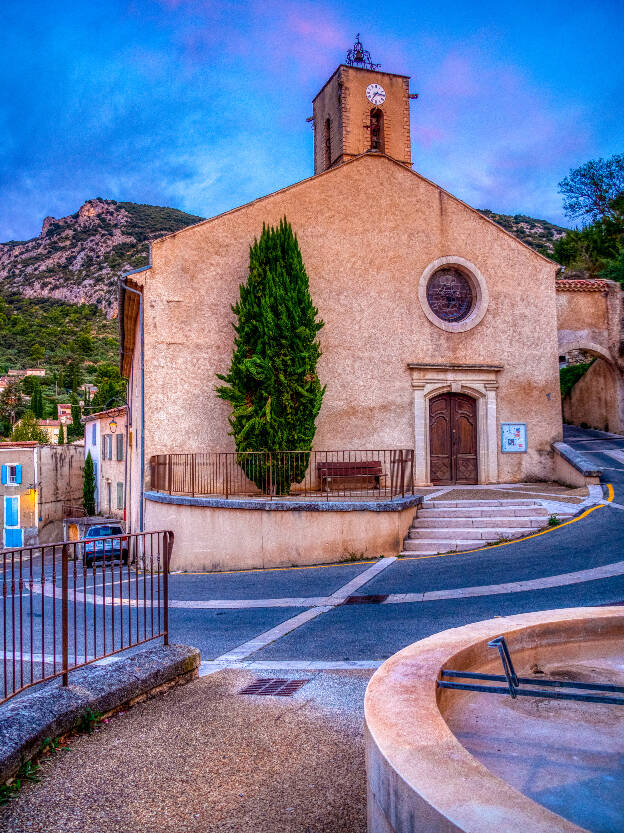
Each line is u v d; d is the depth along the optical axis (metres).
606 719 3.18
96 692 4.72
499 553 11.35
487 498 14.73
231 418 16.44
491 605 8.34
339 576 11.09
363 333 17.58
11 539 33.50
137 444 18.58
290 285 15.25
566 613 4.29
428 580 10.16
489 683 3.64
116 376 113.50
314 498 13.74
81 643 7.83
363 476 16.50
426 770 2.14
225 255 16.86
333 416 17.19
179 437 16.31
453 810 1.89
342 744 4.21
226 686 5.62
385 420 17.48
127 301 17.67
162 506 14.95
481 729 3.08
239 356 15.23
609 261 33.91
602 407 26.61
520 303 18.78
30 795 3.54
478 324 18.38
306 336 15.21
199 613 9.38
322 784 3.62
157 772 3.82
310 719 4.70
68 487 37.97
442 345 18.09
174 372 16.39
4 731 3.86
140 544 16.23
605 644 4.12
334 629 7.84
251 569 12.91
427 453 17.69
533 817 1.84
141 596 11.12
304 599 9.73
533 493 15.66
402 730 2.44
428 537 12.68
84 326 180.50
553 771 2.62
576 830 1.77
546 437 18.62
